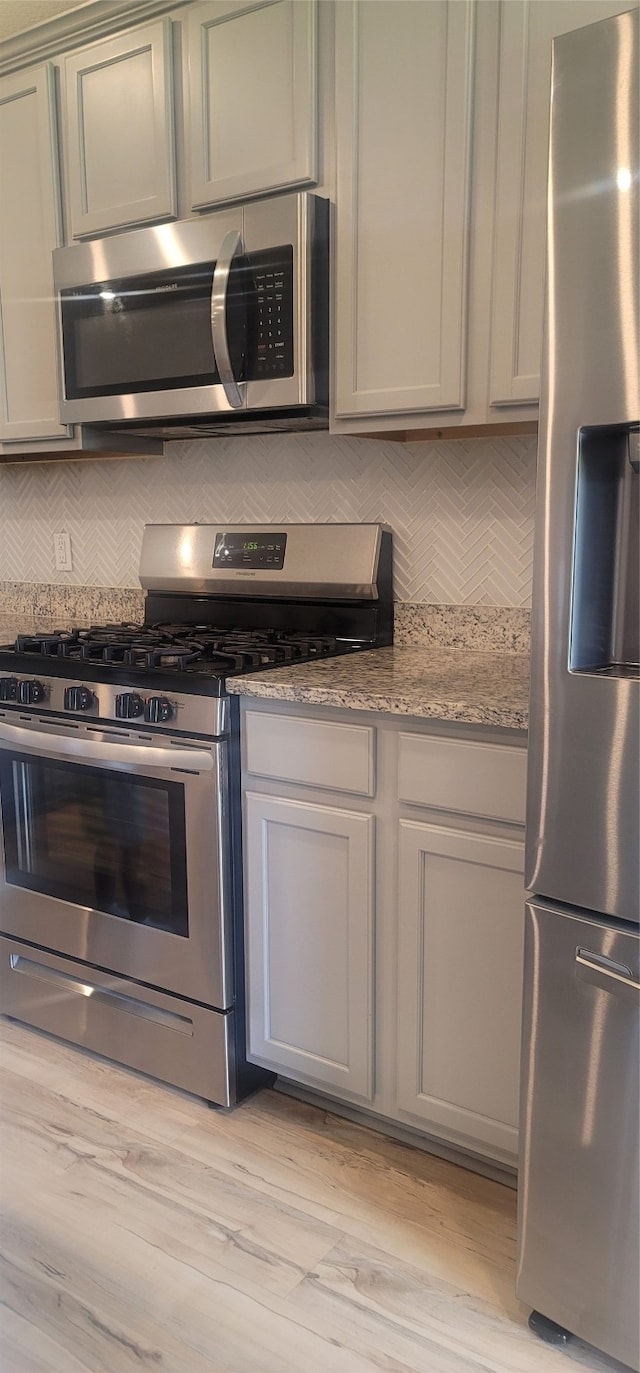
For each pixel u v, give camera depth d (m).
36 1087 2.09
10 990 2.35
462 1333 1.46
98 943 2.13
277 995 1.92
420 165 1.78
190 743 1.87
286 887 1.86
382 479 2.28
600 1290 1.34
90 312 2.26
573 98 1.14
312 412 2.02
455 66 1.71
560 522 1.22
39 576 3.06
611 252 1.13
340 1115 1.99
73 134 2.28
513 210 1.69
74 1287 1.55
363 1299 1.52
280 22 1.91
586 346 1.17
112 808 2.04
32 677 2.13
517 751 1.53
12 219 2.44
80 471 2.88
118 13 2.13
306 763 1.78
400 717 1.65
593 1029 1.28
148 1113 2.00
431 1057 1.74
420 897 1.69
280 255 1.92
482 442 2.11
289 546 2.35
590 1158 1.32
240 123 2.01
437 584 2.23
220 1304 1.51
